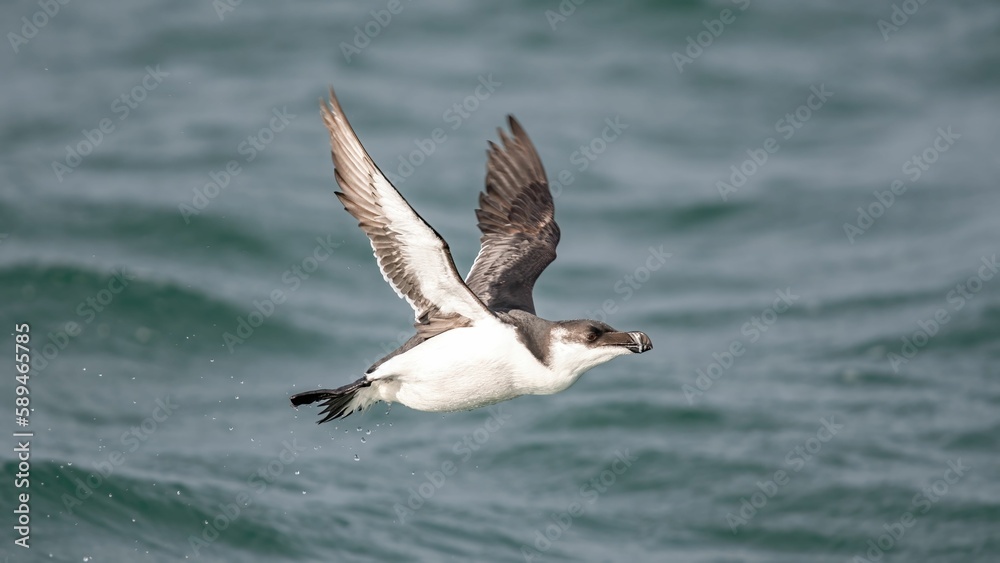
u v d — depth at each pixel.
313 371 17.72
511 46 29.97
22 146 23.86
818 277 21.14
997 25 31.73
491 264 10.92
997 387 17.22
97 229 20.52
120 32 29.94
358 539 13.63
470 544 13.84
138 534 12.98
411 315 19.69
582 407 17.09
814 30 31.31
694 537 14.34
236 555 12.98
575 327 9.51
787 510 14.68
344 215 22.17
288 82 27.53
